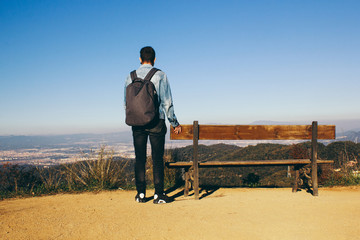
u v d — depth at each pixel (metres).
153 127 3.14
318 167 5.14
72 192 4.21
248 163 3.72
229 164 3.69
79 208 3.08
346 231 2.22
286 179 6.57
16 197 3.96
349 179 4.77
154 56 3.34
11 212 2.92
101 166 4.66
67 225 2.41
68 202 3.49
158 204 3.24
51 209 3.05
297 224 2.41
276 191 4.14
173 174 4.88
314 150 3.73
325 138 3.76
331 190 4.27
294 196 3.69
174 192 4.14
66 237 2.12
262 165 3.91
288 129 3.74
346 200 3.35
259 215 2.71
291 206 3.07
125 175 4.77
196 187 3.57
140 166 3.33
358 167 5.15
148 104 2.96
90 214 2.79
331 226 2.35
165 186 4.64
